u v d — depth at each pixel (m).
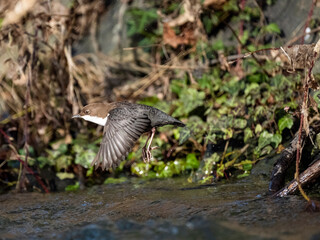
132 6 14.18
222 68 11.77
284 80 10.43
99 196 9.52
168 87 12.98
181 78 12.97
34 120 12.41
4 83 12.98
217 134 10.35
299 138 7.46
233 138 10.31
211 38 12.80
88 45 14.70
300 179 7.62
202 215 7.13
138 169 11.09
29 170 10.72
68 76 13.05
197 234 5.99
